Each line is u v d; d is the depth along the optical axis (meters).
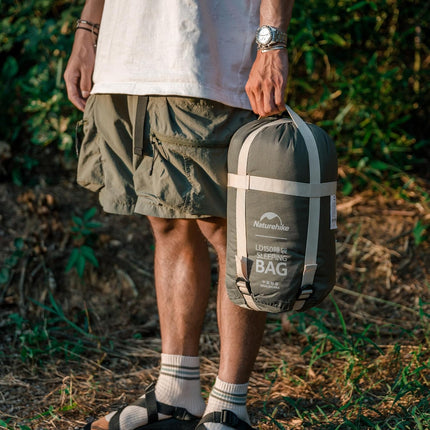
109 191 1.72
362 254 2.90
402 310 2.63
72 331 2.54
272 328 2.54
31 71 3.16
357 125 3.29
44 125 3.16
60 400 2.04
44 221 2.88
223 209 1.61
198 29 1.53
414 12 3.35
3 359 2.30
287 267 1.43
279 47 1.50
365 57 3.35
